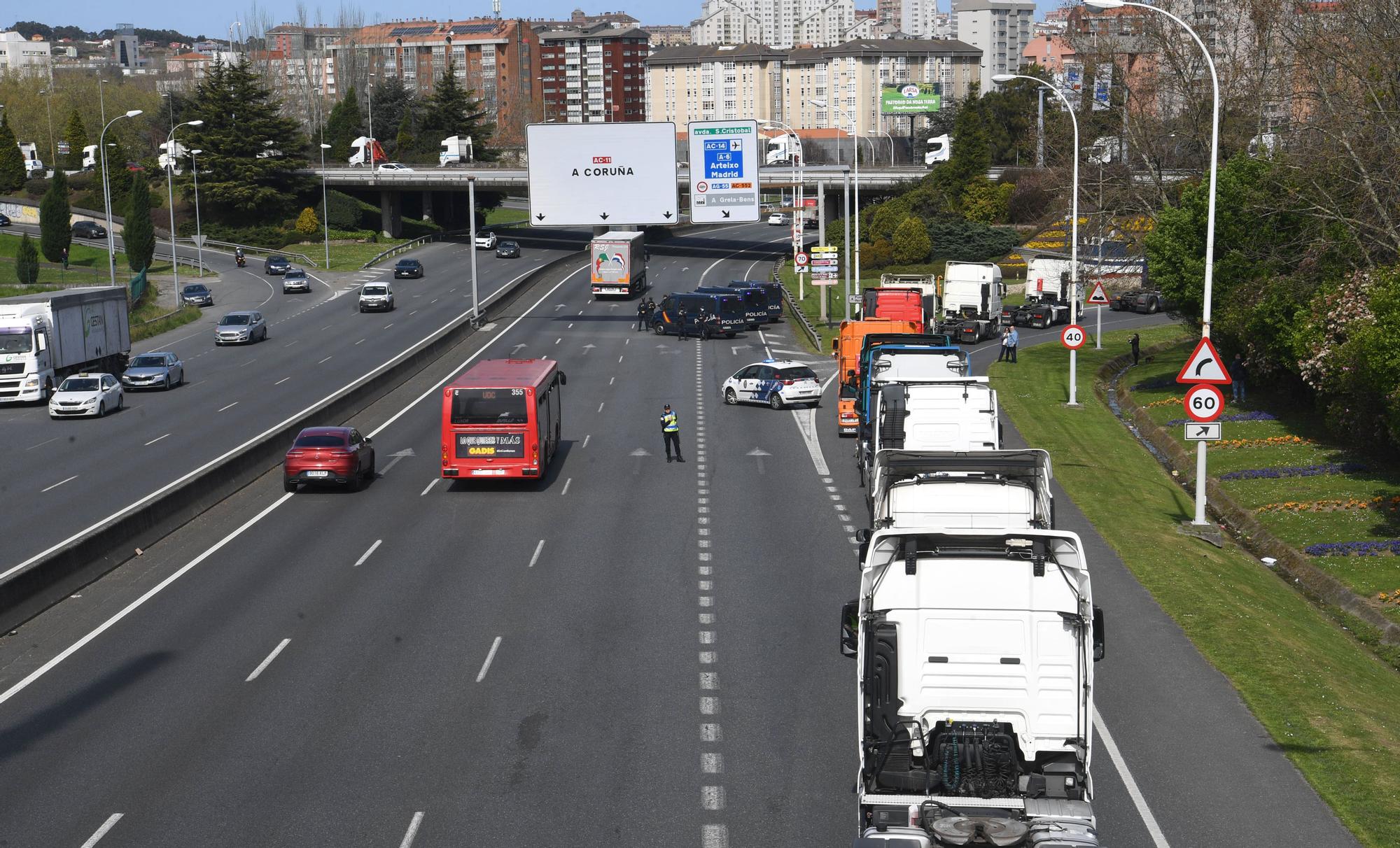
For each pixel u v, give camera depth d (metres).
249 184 181.62
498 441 47.19
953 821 16.44
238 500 46.38
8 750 23.16
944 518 28.69
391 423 62.69
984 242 142.38
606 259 116.69
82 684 26.84
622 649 28.75
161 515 41.06
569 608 32.12
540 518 42.91
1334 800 20.58
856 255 100.00
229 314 99.12
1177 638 29.34
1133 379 73.38
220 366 86.31
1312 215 55.53
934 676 18.34
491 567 36.38
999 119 197.88
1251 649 28.42
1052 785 17.98
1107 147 95.69
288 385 76.75
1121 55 91.25
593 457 54.28
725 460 52.91
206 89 188.12
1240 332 58.31
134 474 51.22
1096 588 33.59
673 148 101.50
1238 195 60.41
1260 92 76.19
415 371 78.44
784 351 88.75
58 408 66.38
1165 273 63.91
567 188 102.19
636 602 32.59
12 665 28.27
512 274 143.38
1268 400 62.16
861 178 169.88
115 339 81.94
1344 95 58.94
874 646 18.39
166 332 105.38
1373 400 45.53
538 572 35.72
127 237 141.50
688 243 182.62
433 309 115.50
